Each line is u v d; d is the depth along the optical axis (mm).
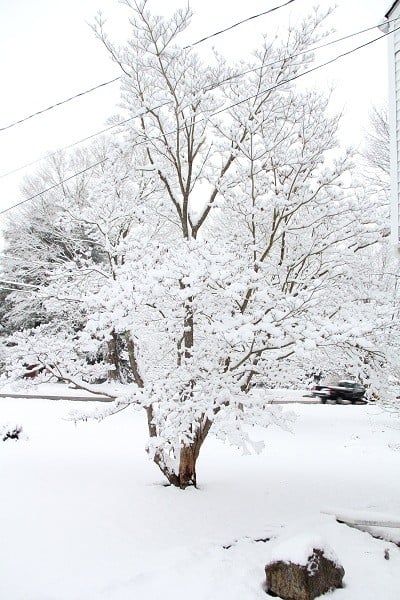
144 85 7859
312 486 8344
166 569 5199
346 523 6512
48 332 11109
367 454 11438
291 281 7562
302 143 7566
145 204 8789
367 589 5074
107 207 8094
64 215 8547
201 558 5484
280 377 7652
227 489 7934
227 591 4891
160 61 7535
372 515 6215
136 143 8102
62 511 6625
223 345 6715
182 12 7188
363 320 6176
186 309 7043
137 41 7414
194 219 8625
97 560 5391
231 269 5902
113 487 7684
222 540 5980
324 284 7141
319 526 6441
